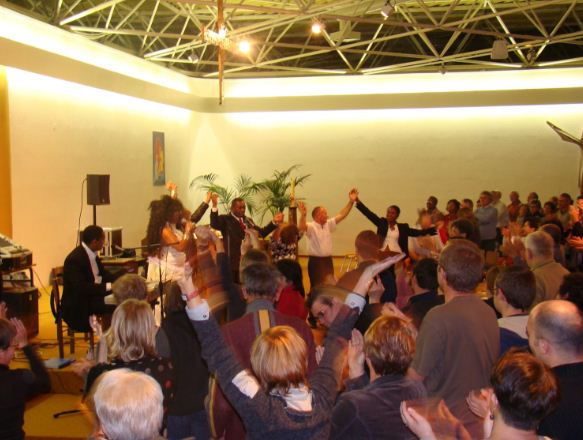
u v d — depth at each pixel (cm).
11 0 1000
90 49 1097
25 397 285
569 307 228
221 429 280
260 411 192
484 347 274
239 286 418
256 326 282
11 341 281
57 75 985
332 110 1514
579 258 751
